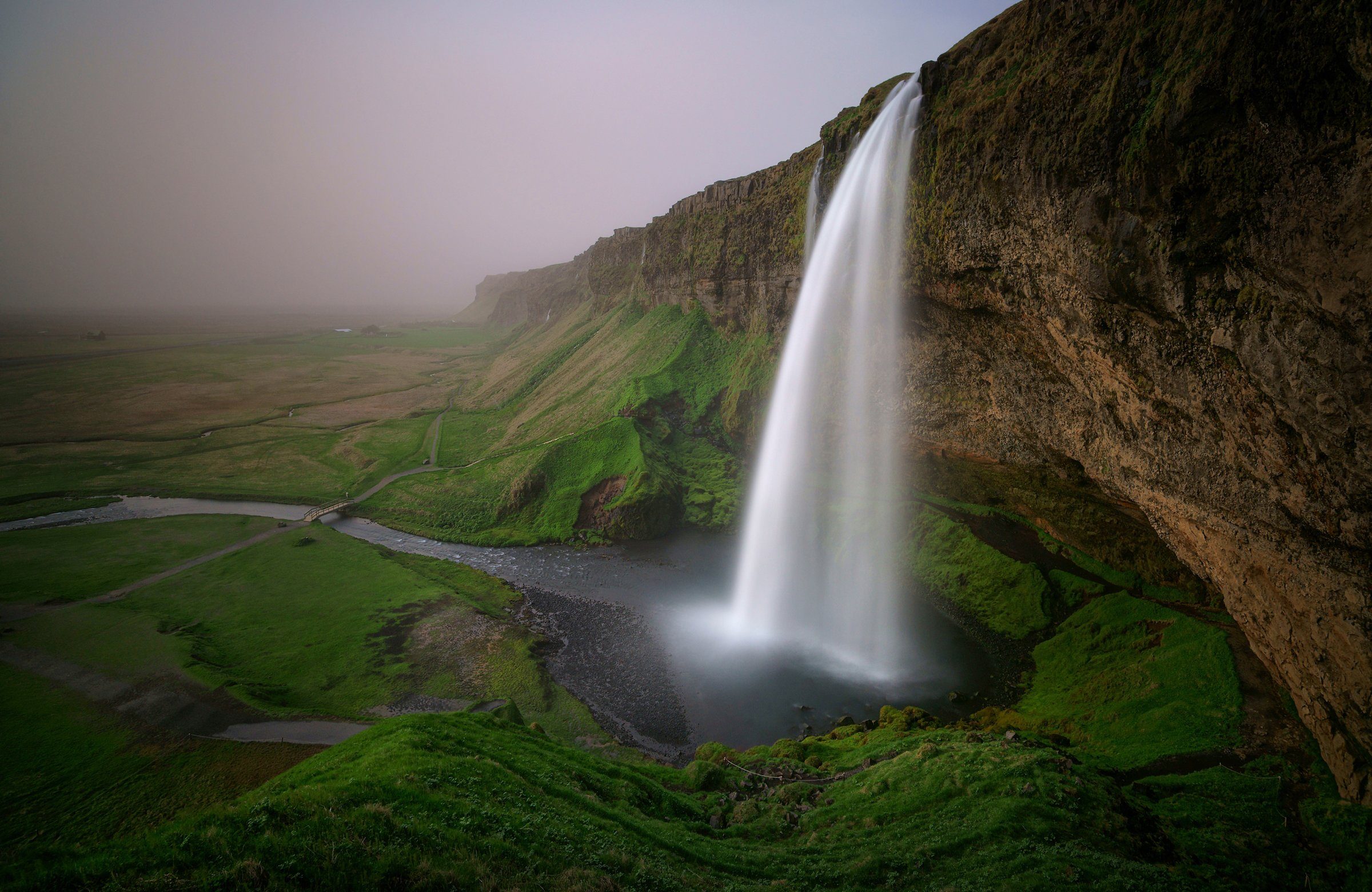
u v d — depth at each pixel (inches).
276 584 1967.3
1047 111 1040.8
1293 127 673.6
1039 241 1100.5
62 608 1780.3
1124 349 1021.2
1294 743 949.8
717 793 966.4
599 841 669.9
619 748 1231.5
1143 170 853.8
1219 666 1143.6
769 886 657.0
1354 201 628.4
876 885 658.8
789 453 2415.1
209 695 1366.9
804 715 1365.7
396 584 1964.8
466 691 1423.5
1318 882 701.9
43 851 464.8
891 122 1643.7
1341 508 735.1
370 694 1411.2
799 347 2393.0
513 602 1902.1
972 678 1492.4
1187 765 967.0
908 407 1855.3
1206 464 956.0
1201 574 1091.9
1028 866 639.1
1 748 1201.4
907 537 2041.1
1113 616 1461.6
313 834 543.8
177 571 2053.4
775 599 1926.7
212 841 505.7
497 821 642.2
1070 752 1011.9
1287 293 722.8
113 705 1336.1
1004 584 1736.0
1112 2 943.7
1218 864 709.9
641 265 4921.3
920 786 867.4
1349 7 595.2
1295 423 753.6
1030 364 1364.4
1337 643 786.2
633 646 1657.2
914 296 1571.1
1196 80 753.0
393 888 514.6
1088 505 1624.0
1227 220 773.3
